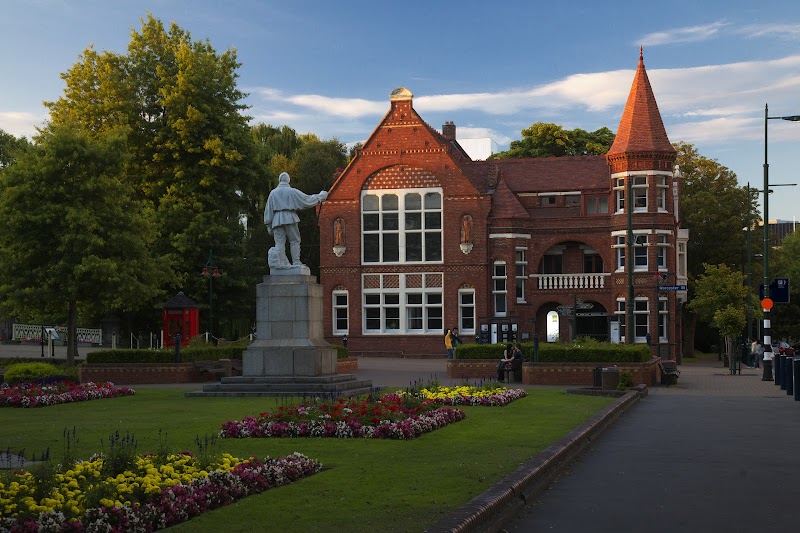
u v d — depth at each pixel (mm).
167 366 38875
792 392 32219
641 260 59438
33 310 44500
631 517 11312
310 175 81750
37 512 9266
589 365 36750
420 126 62500
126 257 44406
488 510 10555
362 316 63031
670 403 28625
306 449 16078
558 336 62250
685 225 75938
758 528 10711
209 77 59750
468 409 24422
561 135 94688
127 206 46219
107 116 59438
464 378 39750
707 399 30328
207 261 59094
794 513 11539
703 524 10914
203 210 59750
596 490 13125
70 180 43500
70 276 42156
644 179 59719
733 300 61875
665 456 16547
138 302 45500
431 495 11688
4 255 43625
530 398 28422
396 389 31484
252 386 28891
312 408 18953
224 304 61281
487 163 65375
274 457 14812
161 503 10172
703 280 63062
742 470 14922
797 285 85000
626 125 60531
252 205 69750
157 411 23875
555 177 63875
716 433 20188
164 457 12438
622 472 14727
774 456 16531
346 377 30328
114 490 10078
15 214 42219
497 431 18953
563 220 61500
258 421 18297
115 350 39438
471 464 14242
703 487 13359
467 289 61531
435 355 61719
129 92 59375
